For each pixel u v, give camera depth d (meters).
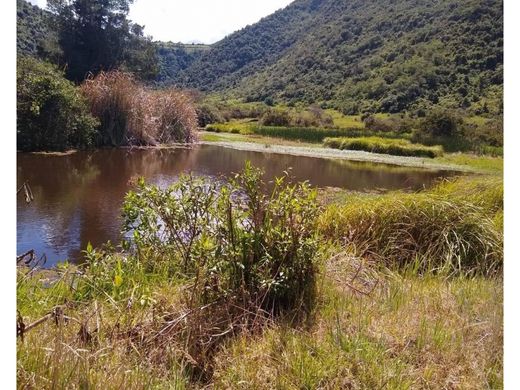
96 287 2.70
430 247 3.99
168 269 2.98
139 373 1.93
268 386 2.02
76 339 2.09
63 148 13.12
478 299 2.97
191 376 2.12
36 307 2.45
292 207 2.85
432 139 21.33
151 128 16.47
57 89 12.69
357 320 2.53
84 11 23.59
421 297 2.95
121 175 9.70
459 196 4.95
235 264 2.64
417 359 2.27
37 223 5.85
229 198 2.84
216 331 2.37
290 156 16.05
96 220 6.07
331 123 33.41
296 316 2.60
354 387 2.00
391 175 12.48
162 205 3.05
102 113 14.80
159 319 2.32
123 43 26.09
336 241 3.90
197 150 16.09
